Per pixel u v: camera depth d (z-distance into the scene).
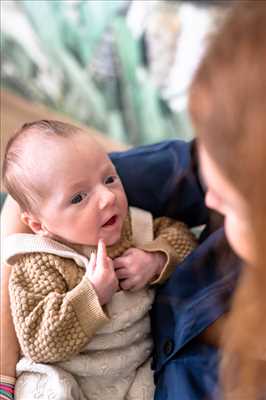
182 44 1.99
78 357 0.83
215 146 0.46
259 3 0.45
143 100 2.06
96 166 0.86
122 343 0.84
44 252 0.85
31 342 0.79
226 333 0.63
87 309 0.79
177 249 0.91
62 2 2.05
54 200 0.85
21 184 0.87
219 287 0.78
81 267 0.86
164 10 2.08
